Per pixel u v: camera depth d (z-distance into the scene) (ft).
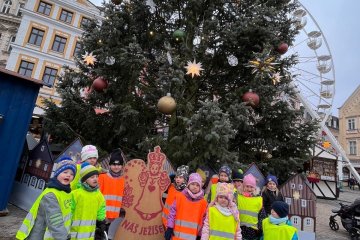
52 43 87.40
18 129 18.26
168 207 13.35
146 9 22.11
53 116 22.48
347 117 135.03
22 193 19.79
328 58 56.65
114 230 15.03
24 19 84.48
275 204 10.44
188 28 23.82
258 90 19.61
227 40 21.06
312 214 18.62
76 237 9.26
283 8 24.36
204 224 10.71
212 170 17.88
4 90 17.85
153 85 24.21
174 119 21.25
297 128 22.06
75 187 12.31
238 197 12.76
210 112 15.84
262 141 22.26
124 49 18.26
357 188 92.63
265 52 18.33
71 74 23.41
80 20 91.86
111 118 22.03
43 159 19.08
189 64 18.07
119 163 13.46
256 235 12.05
